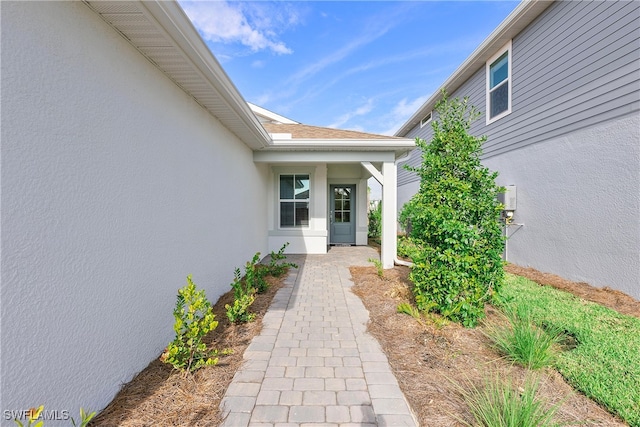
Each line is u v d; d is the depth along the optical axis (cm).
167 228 283
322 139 607
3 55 137
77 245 176
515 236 657
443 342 289
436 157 358
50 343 158
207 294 380
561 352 270
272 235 823
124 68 221
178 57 252
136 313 233
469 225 338
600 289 451
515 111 661
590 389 216
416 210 406
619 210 429
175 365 222
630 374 235
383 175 656
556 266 548
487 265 328
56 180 163
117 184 213
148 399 204
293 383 227
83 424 140
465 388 219
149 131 254
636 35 405
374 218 1209
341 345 290
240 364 254
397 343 293
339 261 720
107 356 200
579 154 498
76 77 177
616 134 434
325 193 827
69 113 172
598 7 462
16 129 142
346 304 412
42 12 156
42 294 154
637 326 325
